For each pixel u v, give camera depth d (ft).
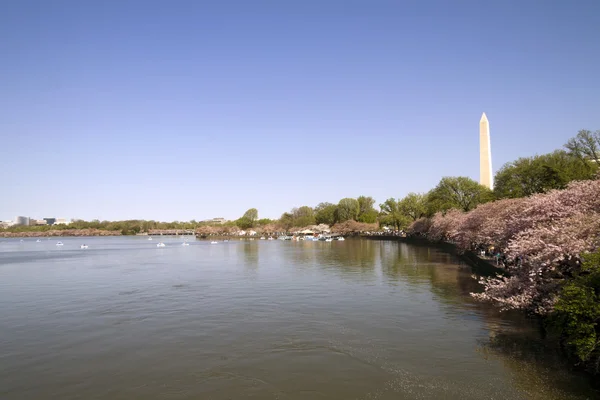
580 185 111.24
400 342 79.00
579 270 72.18
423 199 485.97
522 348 73.15
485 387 58.18
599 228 77.10
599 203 95.81
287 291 137.49
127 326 95.55
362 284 148.56
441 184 346.54
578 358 64.64
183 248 439.22
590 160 203.41
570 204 105.81
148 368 69.05
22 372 68.23
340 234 654.94
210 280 168.55
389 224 607.37
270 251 347.36
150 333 89.40
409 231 468.75
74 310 113.50
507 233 121.49
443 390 57.88
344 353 73.97
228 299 125.29
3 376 66.69
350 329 88.89
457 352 72.33
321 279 164.45
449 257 249.14
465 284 143.02
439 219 326.03
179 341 83.25
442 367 65.92
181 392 59.62
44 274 199.41
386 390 58.44
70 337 87.51
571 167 192.65
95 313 109.29
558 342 75.10
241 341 82.43
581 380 59.21
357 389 59.11
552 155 225.97
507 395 55.57
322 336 84.38
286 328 90.94
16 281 174.60
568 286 63.36
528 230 95.96
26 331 92.58
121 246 519.60
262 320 98.48
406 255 268.41
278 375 64.80
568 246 75.77
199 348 78.64
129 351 77.77
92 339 85.81
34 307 118.42
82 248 465.06
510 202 177.37
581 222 82.48
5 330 93.50
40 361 73.20
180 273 195.31
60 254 354.95
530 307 84.48
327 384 61.00
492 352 71.72
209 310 110.42
